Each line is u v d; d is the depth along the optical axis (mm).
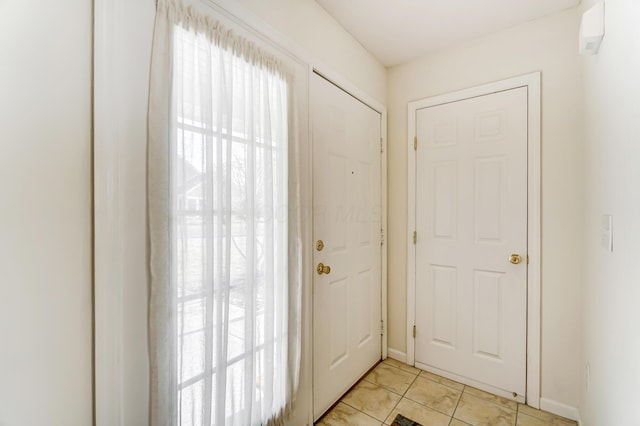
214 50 1086
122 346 862
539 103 1773
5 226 694
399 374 2150
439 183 2146
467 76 2033
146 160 906
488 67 1952
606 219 1063
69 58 773
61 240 768
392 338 2375
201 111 1031
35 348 735
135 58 880
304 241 1548
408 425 1632
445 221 2119
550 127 1748
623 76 858
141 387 902
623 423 864
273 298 1313
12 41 696
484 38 1965
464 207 2037
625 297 852
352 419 1679
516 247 1850
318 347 1669
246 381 1181
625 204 850
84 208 805
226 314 1098
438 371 2145
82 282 805
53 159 754
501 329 1901
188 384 999
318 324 1670
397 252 2352
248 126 1206
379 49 2121
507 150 1881
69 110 775
